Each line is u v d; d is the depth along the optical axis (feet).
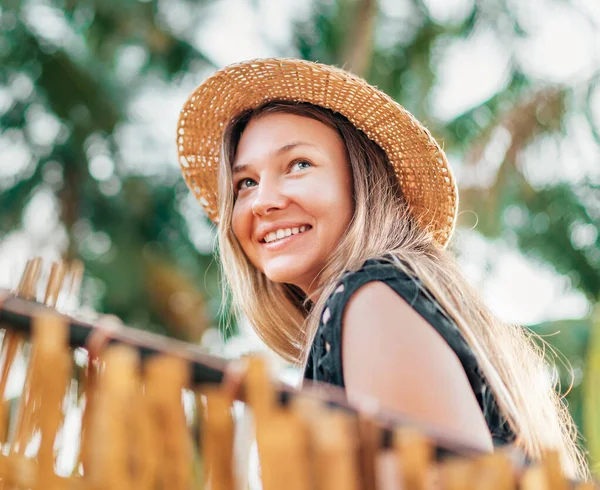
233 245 7.84
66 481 3.70
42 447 3.72
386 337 5.36
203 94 8.64
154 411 3.55
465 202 27.91
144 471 3.52
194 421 3.83
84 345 3.85
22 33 29.60
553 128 28.35
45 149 31.01
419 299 5.59
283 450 3.38
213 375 3.71
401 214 7.48
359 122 7.73
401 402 5.11
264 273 7.73
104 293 30.58
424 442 3.61
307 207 7.18
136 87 31.99
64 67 29.99
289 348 8.16
